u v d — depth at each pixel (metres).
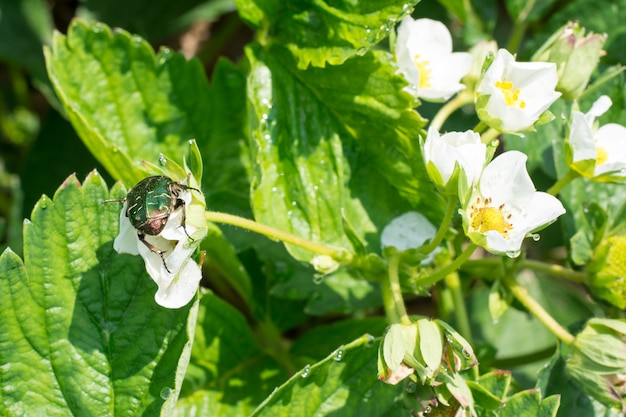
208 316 0.56
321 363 0.49
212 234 0.55
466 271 0.56
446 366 0.48
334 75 0.53
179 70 0.57
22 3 0.65
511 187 0.49
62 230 0.50
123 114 0.57
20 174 0.62
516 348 0.62
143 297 0.50
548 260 0.64
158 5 0.66
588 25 0.60
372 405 0.50
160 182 0.47
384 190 0.54
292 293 0.57
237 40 0.71
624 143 0.52
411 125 0.53
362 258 0.52
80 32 0.56
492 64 0.50
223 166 0.58
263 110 0.54
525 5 0.60
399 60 0.53
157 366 0.50
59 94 0.54
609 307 0.54
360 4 0.53
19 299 0.50
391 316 0.50
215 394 0.55
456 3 0.60
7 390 0.50
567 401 0.53
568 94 0.52
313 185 0.54
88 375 0.50
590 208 0.53
